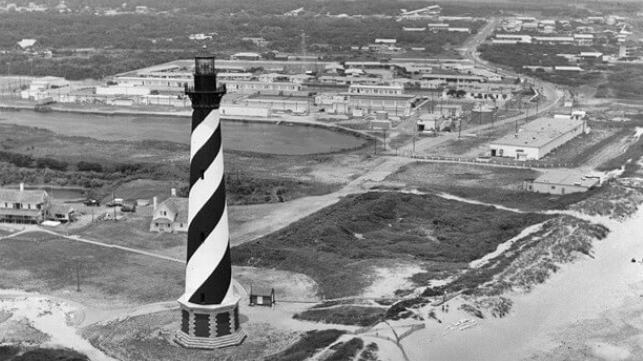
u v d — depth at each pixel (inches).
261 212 7096.5
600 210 7032.5
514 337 4475.9
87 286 5251.0
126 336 4407.0
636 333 4626.0
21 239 6259.8
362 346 4040.4
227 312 4170.8
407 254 5885.8
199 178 3969.0
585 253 5964.6
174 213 6501.0
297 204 7391.7
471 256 5797.2
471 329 4446.4
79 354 4212.6
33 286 5255.9
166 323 4576.8
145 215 6998.0
